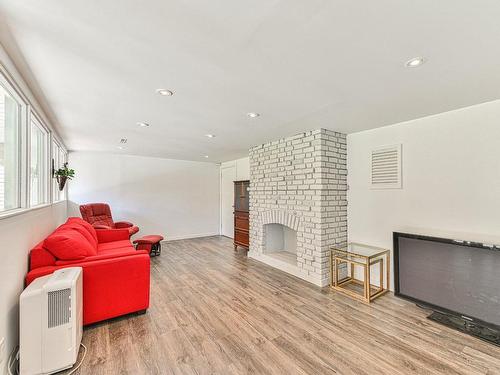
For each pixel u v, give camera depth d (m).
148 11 1.14
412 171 2.81
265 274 3.68
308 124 3.04
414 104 2.33
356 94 2.11
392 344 1.99
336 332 2.16
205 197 6.80
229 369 1.71
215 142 4.22
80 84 1.95
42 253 2.10
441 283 2.37
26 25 1.24
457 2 1.07
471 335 2.09
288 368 1.72
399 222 2.93
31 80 1.87
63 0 1.07
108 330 2.19
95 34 1.32
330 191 3.33
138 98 2.24
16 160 1.96
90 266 2.19
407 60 1.56
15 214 1.69
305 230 3.46
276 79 1.85
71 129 3.37
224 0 1.07
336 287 3.08
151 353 1.88
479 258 2.12
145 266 2.46
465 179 2.40
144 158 5.91
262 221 4.33
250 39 1.35
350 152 3.49
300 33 1.30
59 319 1.69
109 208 5.16
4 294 1.54
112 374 1.67
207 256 4.72
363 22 1.21
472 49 1.43
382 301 2.75
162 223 6.14
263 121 2.93
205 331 2.18
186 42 1.39
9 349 1.61
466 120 2.40
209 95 2.16
